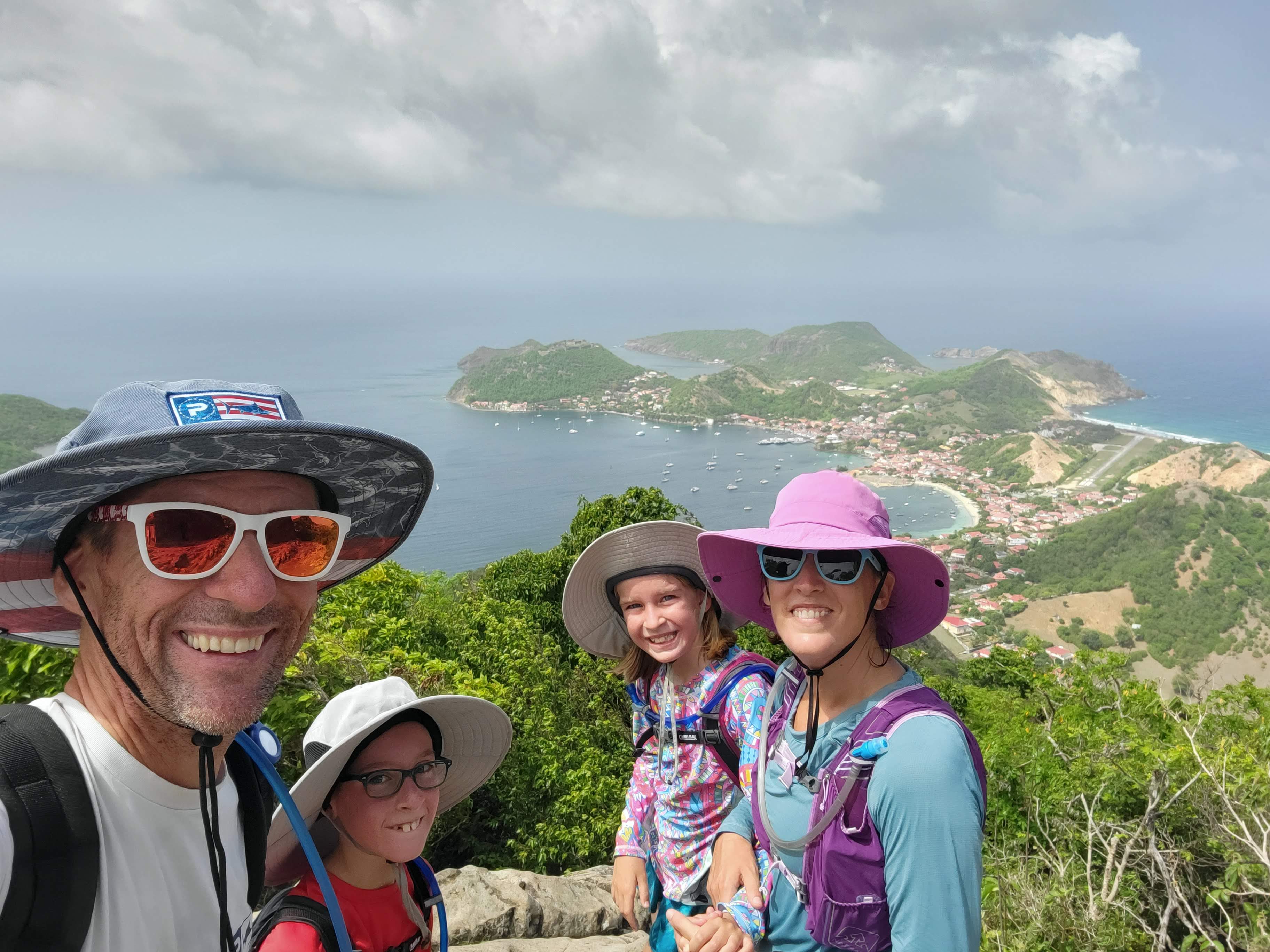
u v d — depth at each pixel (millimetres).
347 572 1488
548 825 7156
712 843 2354
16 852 928
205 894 1163
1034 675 9430
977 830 1424
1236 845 4059
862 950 1556
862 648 1707
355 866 1844
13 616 1195
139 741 1113
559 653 12180
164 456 990
